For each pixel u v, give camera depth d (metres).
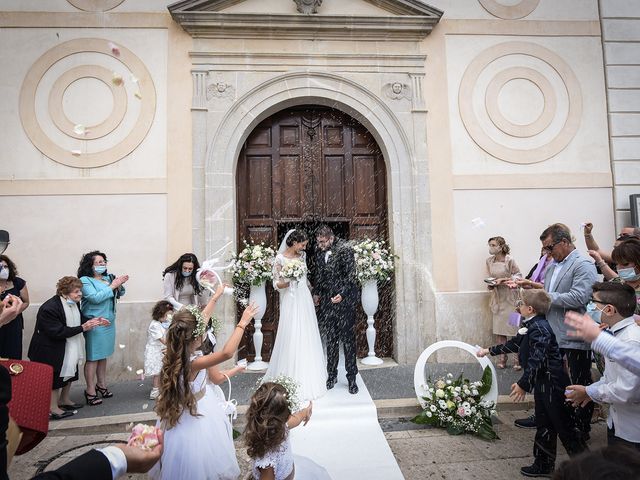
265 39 5.36
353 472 2.75
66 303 3.72
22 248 4.96
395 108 5.46
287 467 2.05
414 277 5.32
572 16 5.68
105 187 5.11
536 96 5.63
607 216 5.55
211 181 5.19
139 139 5.18
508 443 3.21
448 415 3.42
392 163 5.44
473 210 5.45
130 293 5.03
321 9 5.49
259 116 5.39
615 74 5.67
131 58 5.23
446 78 5.55
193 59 5.28
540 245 5.46
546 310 2.77
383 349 5.49
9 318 1.83
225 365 5.03
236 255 5.15
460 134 5.52
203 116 5.23
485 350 3.37
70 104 5.16
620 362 1.82
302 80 5.39
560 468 0.90
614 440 2.10
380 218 5.66
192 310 2.29
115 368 4.89
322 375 3.90
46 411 1.75
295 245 4.05
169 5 5.07
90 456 1.04
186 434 2.10
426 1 5.63
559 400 2.61
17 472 2.88
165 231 5.13
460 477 2.73
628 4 5.68
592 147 5.62
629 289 2.11
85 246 5.04
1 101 5.07
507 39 5.64
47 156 5.09
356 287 4.16
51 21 5.17
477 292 5.32
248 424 2.06
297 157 5.64
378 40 5.49
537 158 5.55
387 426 3.56
